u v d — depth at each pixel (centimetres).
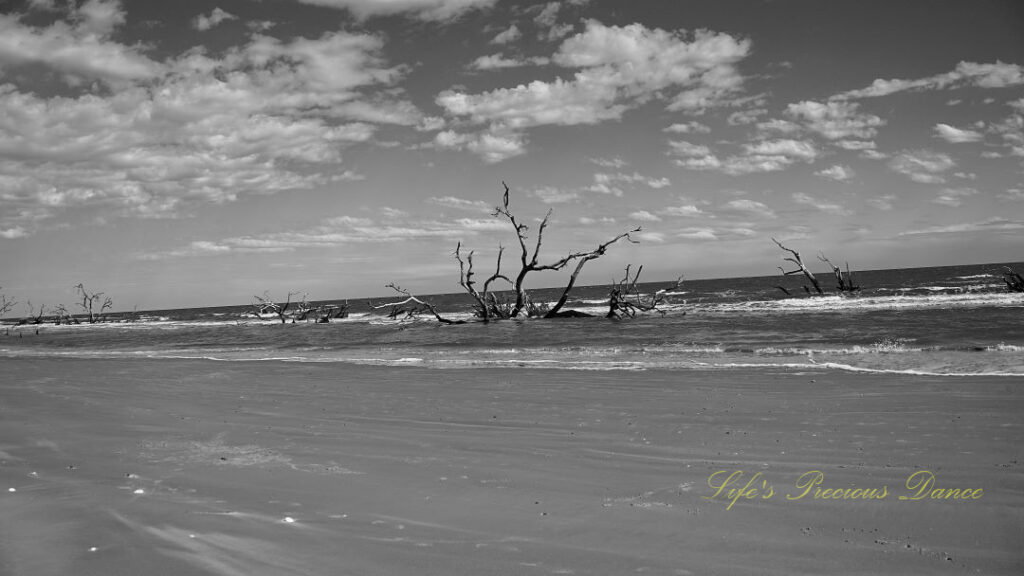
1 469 639
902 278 9938
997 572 362
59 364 2066
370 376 1411
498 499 517
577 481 569
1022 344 1510
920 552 394
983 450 622
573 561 387
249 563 384
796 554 396
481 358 1758
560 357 1703
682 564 382
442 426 834
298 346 2528
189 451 707
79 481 582
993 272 10625
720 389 1061
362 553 401
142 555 396
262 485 562
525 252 3897
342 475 596
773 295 6306
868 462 602
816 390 1010
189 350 2559
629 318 3609
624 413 887
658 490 537
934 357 1348
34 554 399
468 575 367
